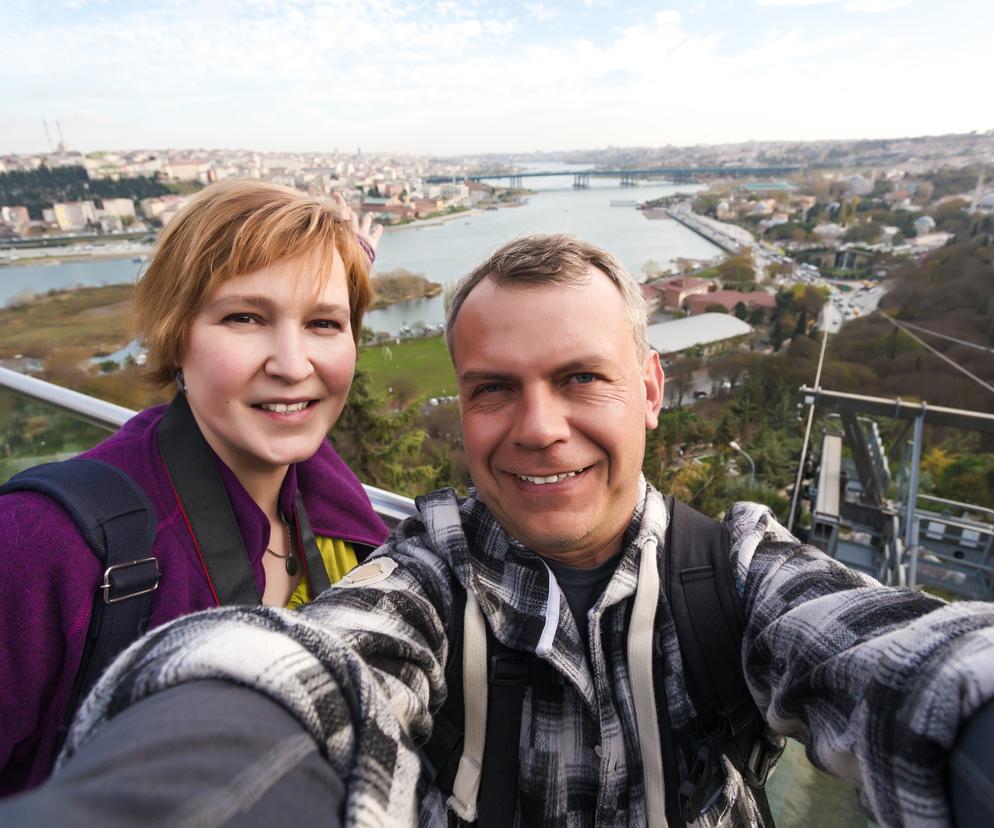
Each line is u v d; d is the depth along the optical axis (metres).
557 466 0.74
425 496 0.94
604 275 0.78
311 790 0.36
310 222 1.00
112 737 0.35
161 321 1.01
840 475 5.12
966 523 3.75
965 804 0.41
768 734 0.79
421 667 0.69
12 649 0.82
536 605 0.78
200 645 0.44
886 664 0.51
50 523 0.86
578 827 0.74
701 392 37.53
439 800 0.75
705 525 0.85
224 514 1.08
